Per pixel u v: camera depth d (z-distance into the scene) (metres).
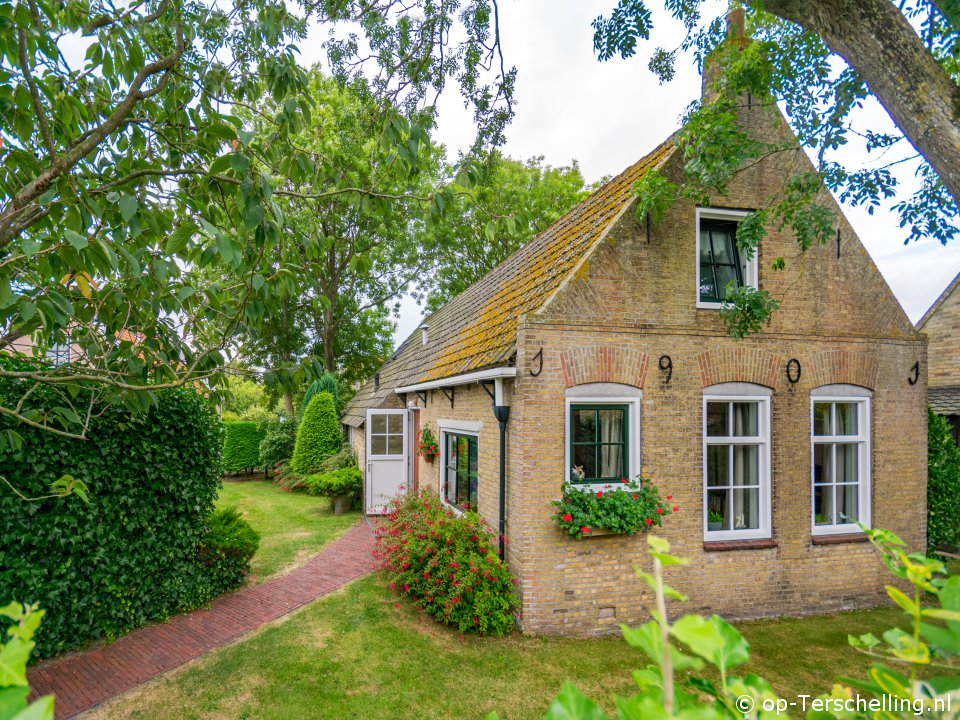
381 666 5.61
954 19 4.64
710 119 6.23
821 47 6.23
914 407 7.90
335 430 17.02
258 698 5.02
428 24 6.42
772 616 7.14
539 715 4.78
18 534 5.49
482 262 26.95
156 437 6.71
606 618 6.60
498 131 7.32
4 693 0.91
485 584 6.38
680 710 0.95
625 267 6.87
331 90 18.59
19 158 3.76
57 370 3.99
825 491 7.72
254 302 4.11
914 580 1.19
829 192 7.70
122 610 6.38
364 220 22.23
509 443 6.97
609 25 6.68
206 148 4.46
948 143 4.34
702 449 7.05
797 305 7.46
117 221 3.94
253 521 12.54
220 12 4.59
